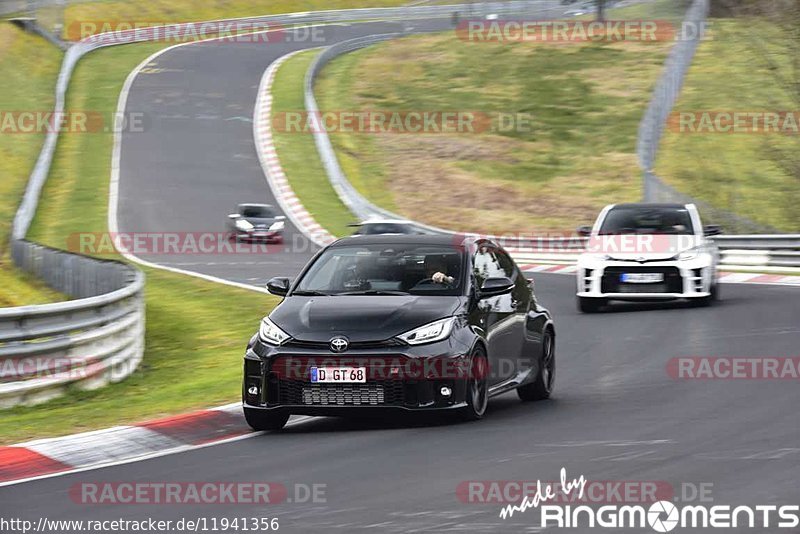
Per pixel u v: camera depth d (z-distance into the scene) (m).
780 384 39.88
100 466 28.97
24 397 42.03
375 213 144.25
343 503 23.88
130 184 160.00
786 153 151.62
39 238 130.88
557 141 194.25
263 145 182.88
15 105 191.25
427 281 35.22
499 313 36.28
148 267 108.69
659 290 66.25
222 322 70.12
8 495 25.80
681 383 41.12
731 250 94.88
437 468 27.11
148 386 47.66
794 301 67.94
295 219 146.62
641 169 142.62
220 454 30.17
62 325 44.31
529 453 28.62
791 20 150.38
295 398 32.91
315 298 35.03
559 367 47.12
